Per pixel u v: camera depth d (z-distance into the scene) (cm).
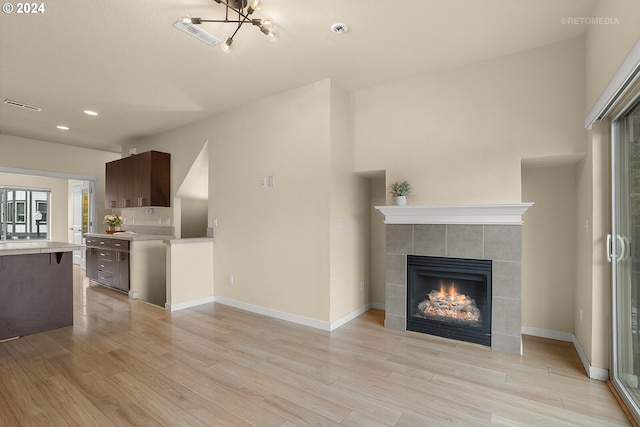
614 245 226
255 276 401
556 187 314
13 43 264
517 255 281
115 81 340
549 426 185
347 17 236
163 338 315
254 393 218
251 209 404
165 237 503
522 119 284
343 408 202
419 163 332
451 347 296
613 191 227
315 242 350
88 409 198
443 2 219
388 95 351
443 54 290
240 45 272
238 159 418
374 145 360
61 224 852
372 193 421
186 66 309
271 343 304
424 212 321
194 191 524
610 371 231
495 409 201
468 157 308
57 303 344
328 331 337
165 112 435
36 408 199
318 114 347
